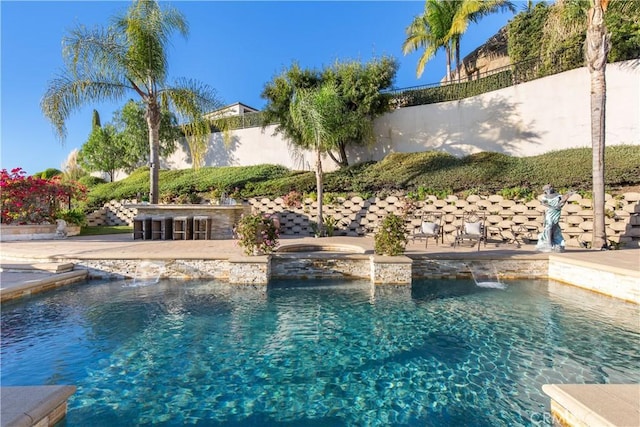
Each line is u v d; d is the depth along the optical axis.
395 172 13.91
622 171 10.34
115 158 22.36
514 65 14.63
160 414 2.68
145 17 11.42
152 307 5.36
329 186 13.84
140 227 11.34
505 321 4.81
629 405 2.14
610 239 9.68
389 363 3.58
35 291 5.93
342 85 14.97
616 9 10.01
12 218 11.77
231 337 4.24
